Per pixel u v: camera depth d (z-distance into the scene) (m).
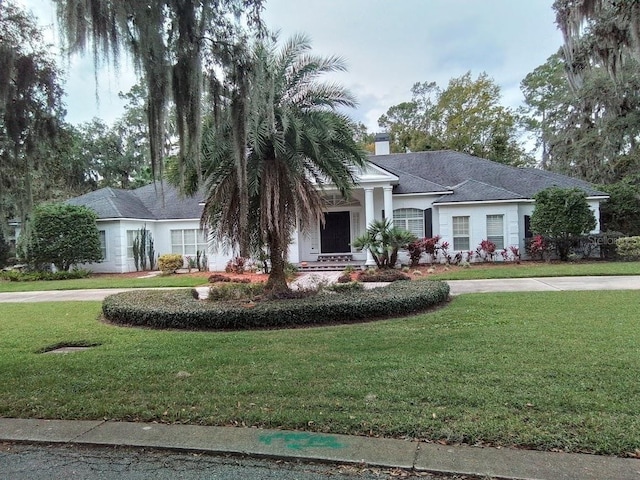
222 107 6.14
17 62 5.00
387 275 13.63
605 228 20.66
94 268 19.89
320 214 9.11
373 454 2.80
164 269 18.50
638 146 21.94
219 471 2.73
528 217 18.05
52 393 4.11
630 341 5.26
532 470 2.55
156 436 3.16
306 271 17.33
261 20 5.39
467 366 4.48
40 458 2.96
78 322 8.03
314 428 3.20
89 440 3.14
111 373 4.68
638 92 19.00
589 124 22.20
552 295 9.08
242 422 3.35
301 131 8.21
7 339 6.65
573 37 9.09
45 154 5.87
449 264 17.22
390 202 17.16
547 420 3.17
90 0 4.57
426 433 3.04
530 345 5.23
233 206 8.77
